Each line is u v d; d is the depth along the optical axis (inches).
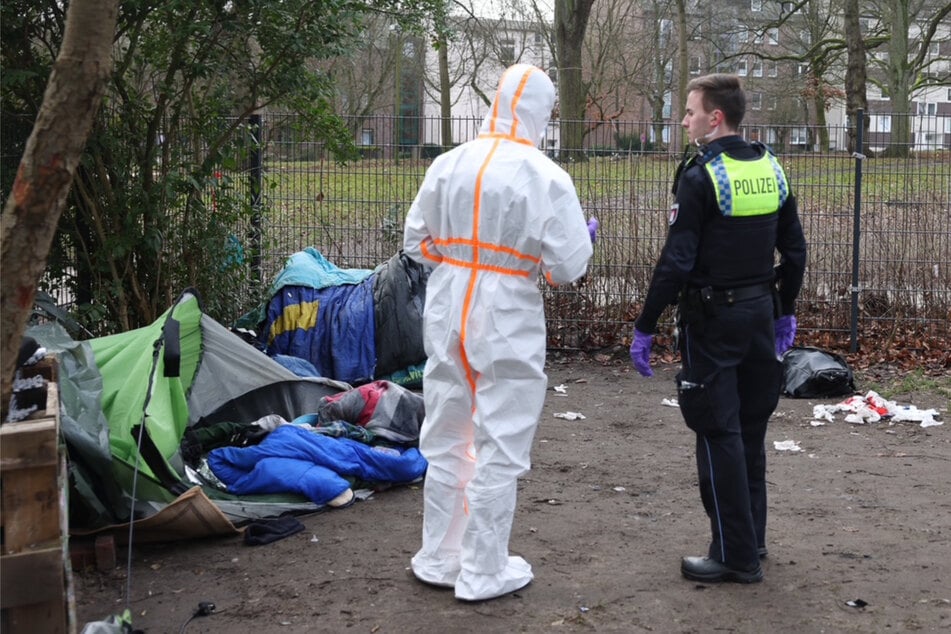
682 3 1206.3
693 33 1304.1
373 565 176.6
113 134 276.1
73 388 185.8
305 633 150.0
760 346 162.2
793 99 1371.8
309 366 284.4
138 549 186.5
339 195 362.0
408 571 173.5
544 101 156.6
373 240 363.3
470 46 1358.3
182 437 208.2
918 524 197.2
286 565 177.2
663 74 1499.8
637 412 295.7
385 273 312.8
